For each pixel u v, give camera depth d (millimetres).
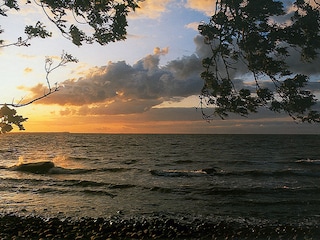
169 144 120125
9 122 4008
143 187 25844
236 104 4598
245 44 4266
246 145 111562
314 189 24531
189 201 20734
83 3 4863
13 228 14516
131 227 14758
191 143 129750
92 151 76750
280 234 13773
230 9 4312
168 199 21391
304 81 4027
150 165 45188
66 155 63094
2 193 23422
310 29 3906
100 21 5066
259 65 4328
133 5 5004
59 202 20438
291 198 21344
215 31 4449
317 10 3936
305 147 98812
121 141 153875
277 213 17391
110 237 13516
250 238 13367
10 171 36594
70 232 14094
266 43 4148
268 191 23844
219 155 64188
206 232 14125
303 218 16297
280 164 47031
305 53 4102
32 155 62188
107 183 27484
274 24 4121
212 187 25641
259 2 3998
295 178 32219
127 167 42094
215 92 4680
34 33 4984
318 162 49625
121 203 20188
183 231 14219
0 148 85188
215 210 18203
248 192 23531
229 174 34594
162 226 14852
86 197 22141
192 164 46656
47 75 4473
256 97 4449
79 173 35969
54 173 35844
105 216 16812
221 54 4652
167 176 33438
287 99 4180
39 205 19516
